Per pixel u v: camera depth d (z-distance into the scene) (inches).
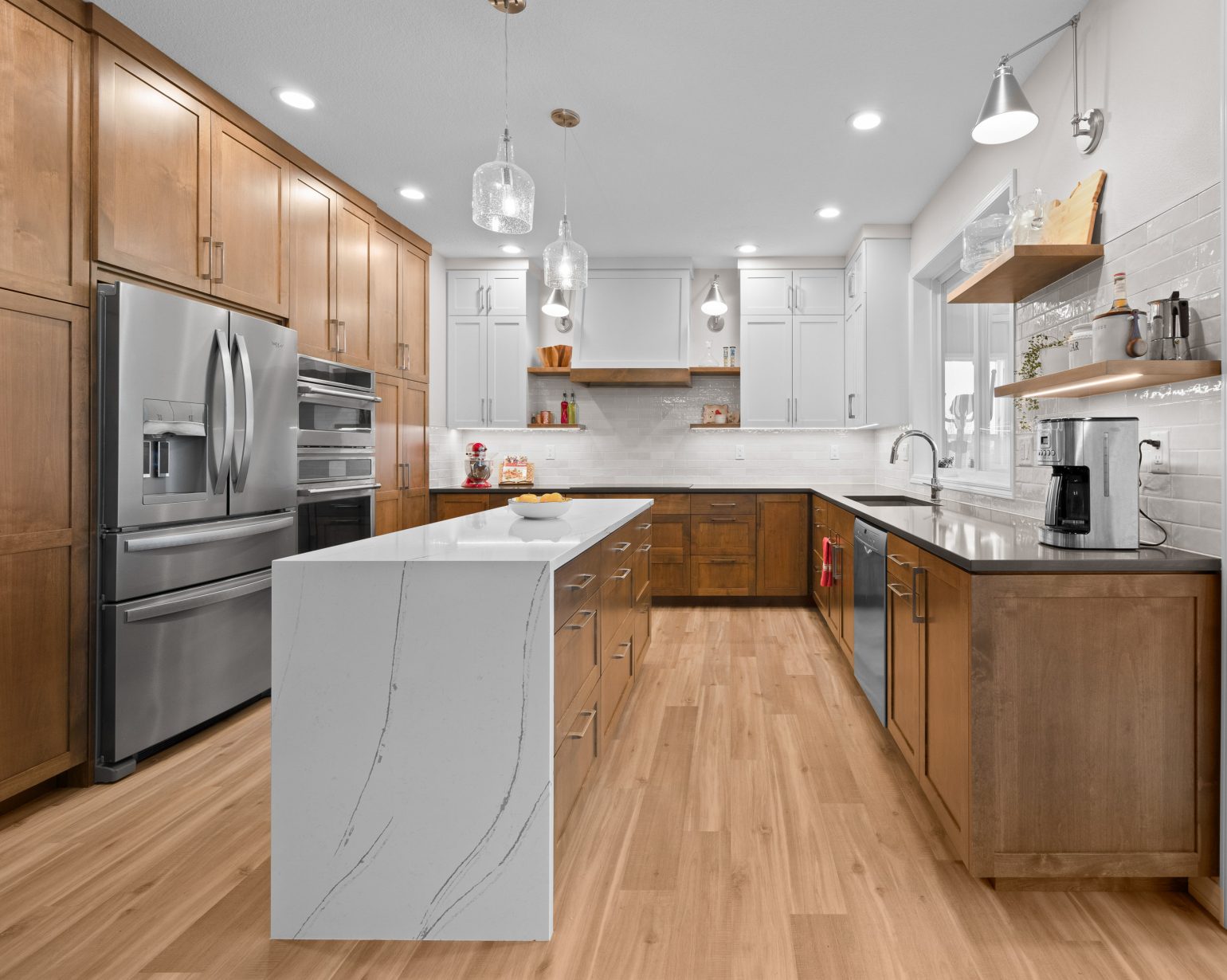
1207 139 66.7
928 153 132.0
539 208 161.3
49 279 83.3
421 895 60.9
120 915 63.4
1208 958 57.2
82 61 87.4
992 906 64.1
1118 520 69.5
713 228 175.5
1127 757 64.3
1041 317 101.3
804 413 198.8
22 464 80.7
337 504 139.4
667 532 195.0
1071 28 92.2
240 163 115.5
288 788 61.4
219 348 103.5
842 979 55.0
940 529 91.7
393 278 169.3
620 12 90.5
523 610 60.1
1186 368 64.4
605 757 97.0
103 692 90.2
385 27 93.8
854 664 123.3
